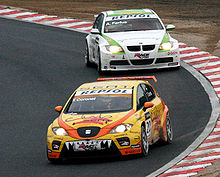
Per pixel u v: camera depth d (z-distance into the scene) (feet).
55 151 125.29
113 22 231.50
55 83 218.18
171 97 195.00
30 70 237.66
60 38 295.28
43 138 159.43
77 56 259.80
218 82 209.97
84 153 123.85
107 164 123.24
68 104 136.98
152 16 234.58
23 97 204.03
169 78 215.51
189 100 191.01
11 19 340.59
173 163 119.55
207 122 164.66
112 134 122.72
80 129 124.47
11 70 238.48
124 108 130.41
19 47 276.41
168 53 219.20
